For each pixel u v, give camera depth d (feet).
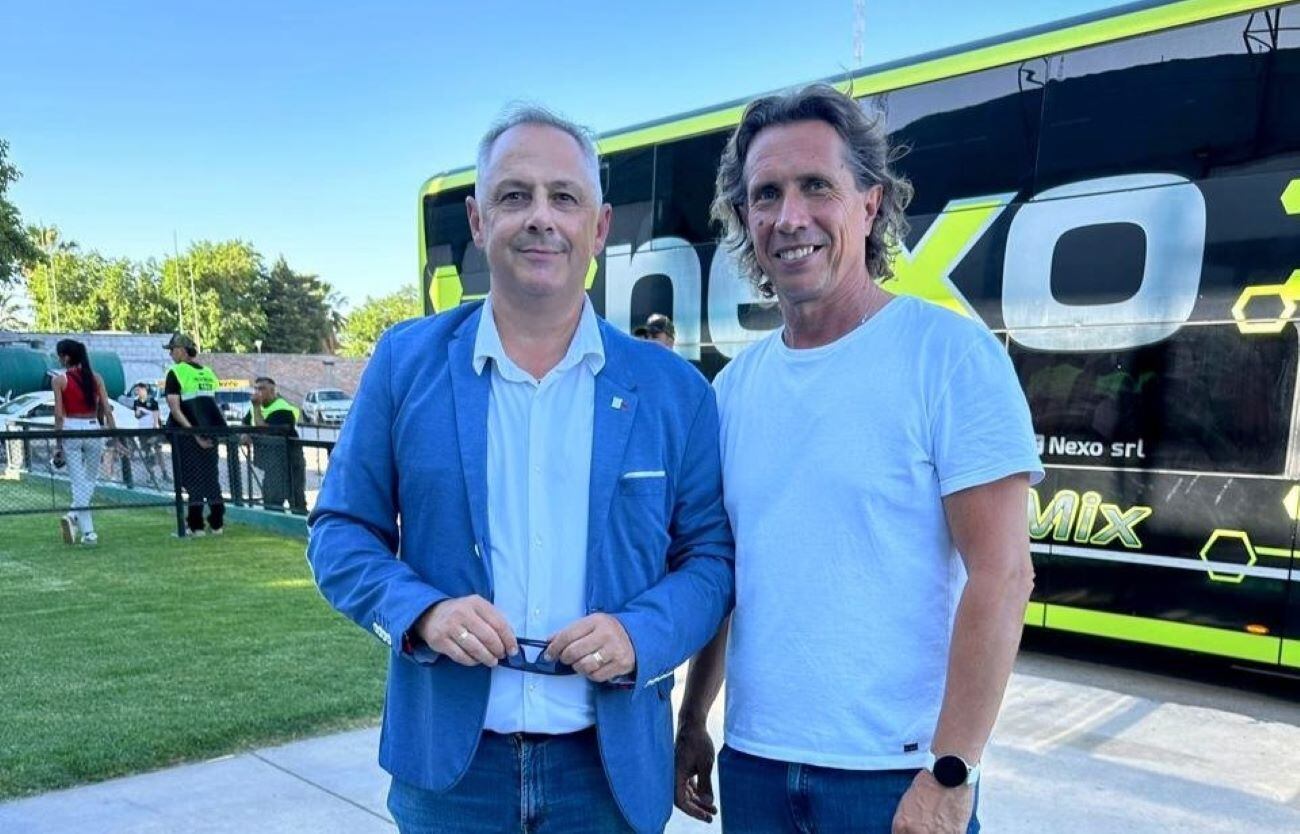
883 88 18.34
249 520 32.89
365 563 5.49
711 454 5.99
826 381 5.49
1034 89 16.39
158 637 17.60
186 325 227.20
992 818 10.69
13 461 28.37
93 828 10.12
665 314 22.04
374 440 5.77
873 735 5.29
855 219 5.65
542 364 5.80
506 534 5.59
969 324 5.36
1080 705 14.82
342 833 10.12
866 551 5.29
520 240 5.46
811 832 5.47
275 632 17.97
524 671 5.44
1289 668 14.76
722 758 5.98
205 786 11.20
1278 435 13.94
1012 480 5.04
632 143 22.81
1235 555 14.38
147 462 32.01
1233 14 14.25
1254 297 14.14
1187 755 12.66
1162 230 15.02
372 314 254.88
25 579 23.26
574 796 5.67
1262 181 14.06
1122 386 15.48
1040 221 16.34
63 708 13.61
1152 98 15.10
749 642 5.69
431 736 5.51
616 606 5.57
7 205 89.92
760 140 5.76
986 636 4.92
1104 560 15.75
